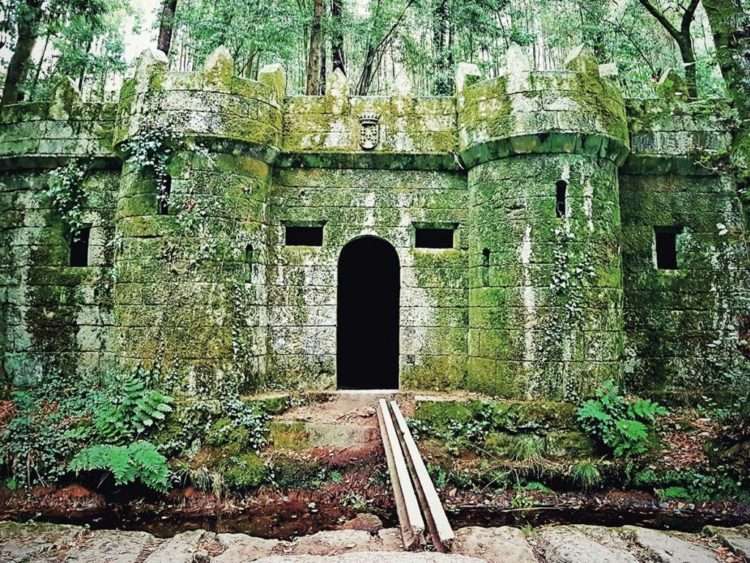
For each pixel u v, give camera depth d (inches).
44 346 465.4
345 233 468.1
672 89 487.8
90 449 364.2
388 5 818.2
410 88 485.4
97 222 473.4
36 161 473.4
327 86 471.5
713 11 387.5
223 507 366.9
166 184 423.8
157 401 393.1
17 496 366.0
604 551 243.3
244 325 426.6
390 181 472.7
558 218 416.5
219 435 390.6
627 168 482.3
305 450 398.6
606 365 411.5
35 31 515.2
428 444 401.7
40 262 472.7
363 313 668.1
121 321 420.5
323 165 468.4
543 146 418.0
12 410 431.2
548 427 396.5
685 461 389.4
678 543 253.0
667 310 477.4
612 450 392.8
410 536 239.6
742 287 477.4
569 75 422.0
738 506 359.3
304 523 347.3
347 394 442.0
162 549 255.3
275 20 691.4
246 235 432.5
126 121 431.2
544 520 352.5
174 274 410.9
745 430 370.9
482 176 449.1
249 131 428.5
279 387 453.1
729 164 401.4
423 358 460.4
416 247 475.2
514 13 757.3
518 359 412.5
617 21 778.2
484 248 442.3
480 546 245.8
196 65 753.6
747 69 369.4
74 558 245.9
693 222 485.1
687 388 470.9
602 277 417.1
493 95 434.9
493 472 383.6
